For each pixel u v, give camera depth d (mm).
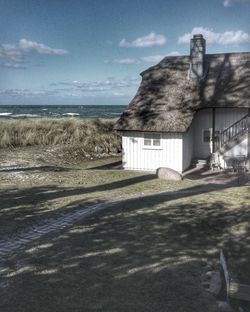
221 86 27125
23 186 17734
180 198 15594
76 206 14070
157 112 26453
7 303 7285
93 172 22516
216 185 19641
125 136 26734
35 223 12016
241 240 11172
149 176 21625
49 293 7699
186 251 10211
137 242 10633
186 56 30656
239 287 7480
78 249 9992
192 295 7836
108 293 7777
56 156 30188
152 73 29875
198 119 27781
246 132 25672
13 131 33875
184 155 25797
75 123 37562
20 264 9008
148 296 7727
